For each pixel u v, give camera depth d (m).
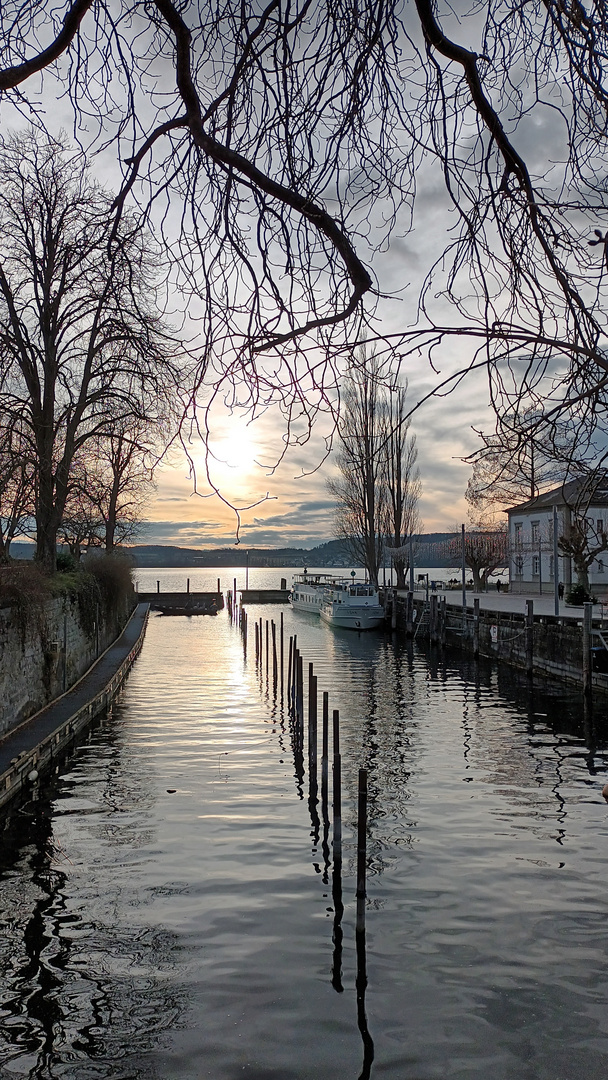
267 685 28.77
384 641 44.50
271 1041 6.74
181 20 2.06
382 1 2.22
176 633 53.50
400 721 21.12
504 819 12.63
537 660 28.77
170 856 10.99
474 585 60.31
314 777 14.87
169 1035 6.83
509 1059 6.47
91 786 14.61
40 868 10.55
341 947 8.38
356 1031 6.88
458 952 8.28
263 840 11.70
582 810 13.09
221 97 2.22
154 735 19.42
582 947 8.38
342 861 10.85
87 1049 6.68
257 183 2.24
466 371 2.25
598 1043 6.72
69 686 23.89
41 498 16.98
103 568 37.06
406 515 55.25
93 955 8.23
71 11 2.00
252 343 2.21
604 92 2.26
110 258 2.47
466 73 2.29
